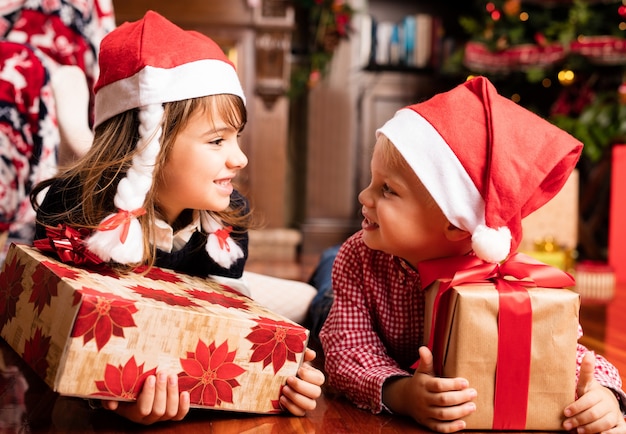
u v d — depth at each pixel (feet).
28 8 5.57
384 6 12.60
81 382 2.73
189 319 2.91
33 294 3.12
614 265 9.37
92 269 3.27
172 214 3.71
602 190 10.98
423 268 3.28
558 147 3.14
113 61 3.47
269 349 3.13
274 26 10.89
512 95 11.51
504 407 3.06
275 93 11.16
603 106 9.85
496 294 3.04
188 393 2.93
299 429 3.11
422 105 3.32
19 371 3.88
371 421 3.26
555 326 3.07
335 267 3.76
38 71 5.00
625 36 9.98
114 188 3.47
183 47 3.46
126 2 10.62
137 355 2.82
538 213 8.01
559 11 10.69
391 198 3.29
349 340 3.60
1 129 4.80
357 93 12.08
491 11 10.55
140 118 3.37
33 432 2.98
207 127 3.44
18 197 4.86
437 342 3.19
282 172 11.37
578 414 3.07
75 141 5.20
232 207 4.11
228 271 4.02
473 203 3.13
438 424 3.06
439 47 12.13
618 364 4.69
